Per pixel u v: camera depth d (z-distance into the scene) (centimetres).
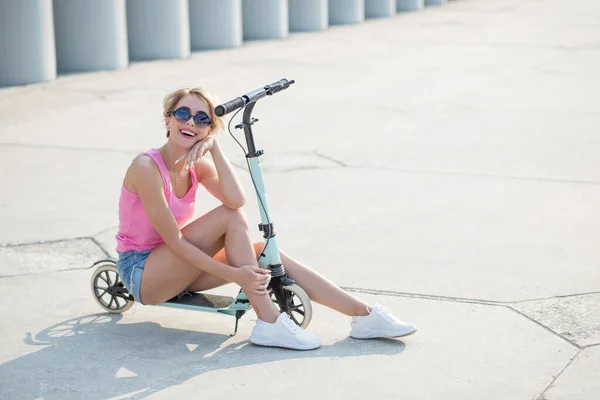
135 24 1556
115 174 797
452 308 497
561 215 675
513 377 412
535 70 1453
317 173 805
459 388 401
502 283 535
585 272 553
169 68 1449
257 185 449
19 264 568
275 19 1936
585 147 908
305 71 1436
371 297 515
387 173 805
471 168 823
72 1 1386
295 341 438
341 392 396
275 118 1058
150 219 433
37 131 971
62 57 1402
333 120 1048
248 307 448
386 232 634
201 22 1739
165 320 478
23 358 430
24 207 695
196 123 428
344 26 2262
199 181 454
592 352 440
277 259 449
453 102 1166
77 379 409
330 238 621
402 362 428
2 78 1252
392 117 1068
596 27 2138
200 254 432
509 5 2930
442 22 2348
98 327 468
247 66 1483
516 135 966
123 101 1151
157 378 410
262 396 393
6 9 1232
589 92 1239
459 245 605
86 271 557
